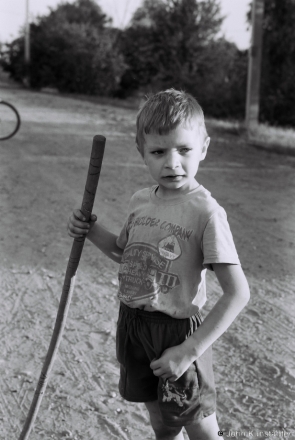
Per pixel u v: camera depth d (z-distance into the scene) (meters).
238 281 1.91
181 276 1.96
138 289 2.01
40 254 5.31
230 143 12.30
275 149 11.54
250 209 6.89
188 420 2.04
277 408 2.99
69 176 8.66
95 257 5.27
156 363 1.93
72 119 15.97
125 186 8.03
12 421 2.90
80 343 3.69
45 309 4.18
